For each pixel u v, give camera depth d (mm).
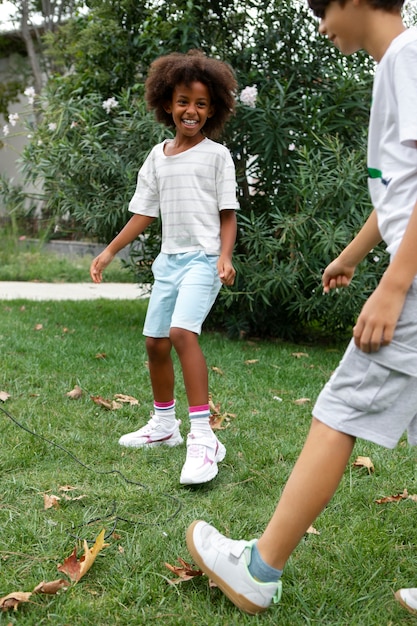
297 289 5125
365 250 2016
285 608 1769
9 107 16578
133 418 3307
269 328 5906
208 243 2730
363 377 1622
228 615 1739
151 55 5652
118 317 6293
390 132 1614
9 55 17062
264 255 5059
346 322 5562
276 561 1695
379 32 1633
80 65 6191
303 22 5547
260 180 5512
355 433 1650
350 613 1763
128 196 5324
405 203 1599
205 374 2633
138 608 1760
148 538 2092
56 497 2336
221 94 2771
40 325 5551
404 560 2031
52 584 1793
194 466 2504
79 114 5656
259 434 3146
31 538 2078
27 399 3494
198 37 5508
